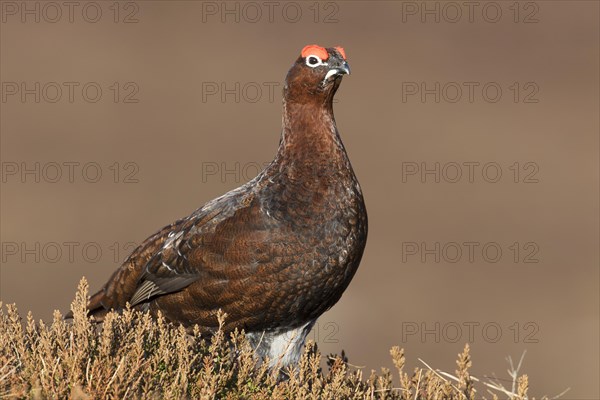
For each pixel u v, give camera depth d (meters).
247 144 39.91
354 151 39.41
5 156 35.88
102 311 11.36
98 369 7.34
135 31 52.03
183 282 10.29
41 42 48.94
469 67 51.44
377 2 58.59
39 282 25.86
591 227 32.94
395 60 51.75
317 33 54.25
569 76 50.56
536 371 22.75
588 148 40.53
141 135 39.72
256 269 9.94
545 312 26.41
